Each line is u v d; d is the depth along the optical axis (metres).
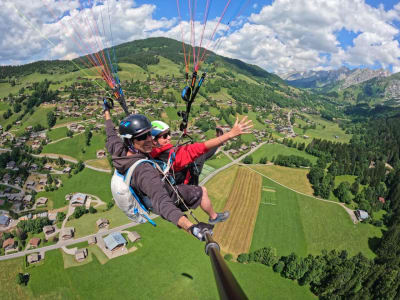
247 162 126.44
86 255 65.00
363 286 58.69
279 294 56.81
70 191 107.62
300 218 87.56
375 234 84.81
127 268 60.94
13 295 56.88
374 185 115.38
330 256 66.25
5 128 167.88
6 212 97.38
